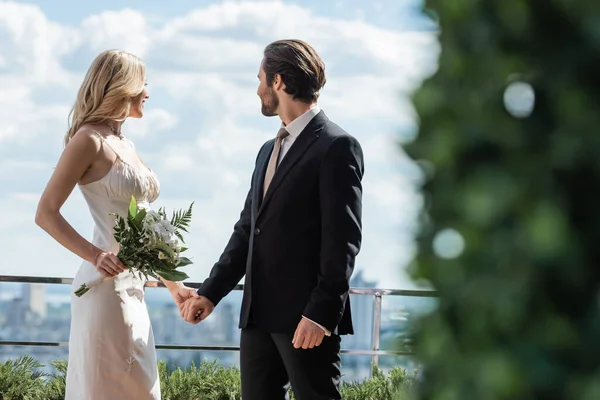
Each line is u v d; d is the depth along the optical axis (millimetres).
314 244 4285
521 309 1105
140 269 4590
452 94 1229
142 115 4895
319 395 4273
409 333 1276
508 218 1136
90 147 4598
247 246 4707
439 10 1256
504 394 1110
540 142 1141
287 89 4352
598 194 1104
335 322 4129
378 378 6938
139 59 4840
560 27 1145
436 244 1226
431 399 1239
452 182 1218
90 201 4699
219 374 7234
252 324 4406
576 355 1092
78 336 4719
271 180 4367
